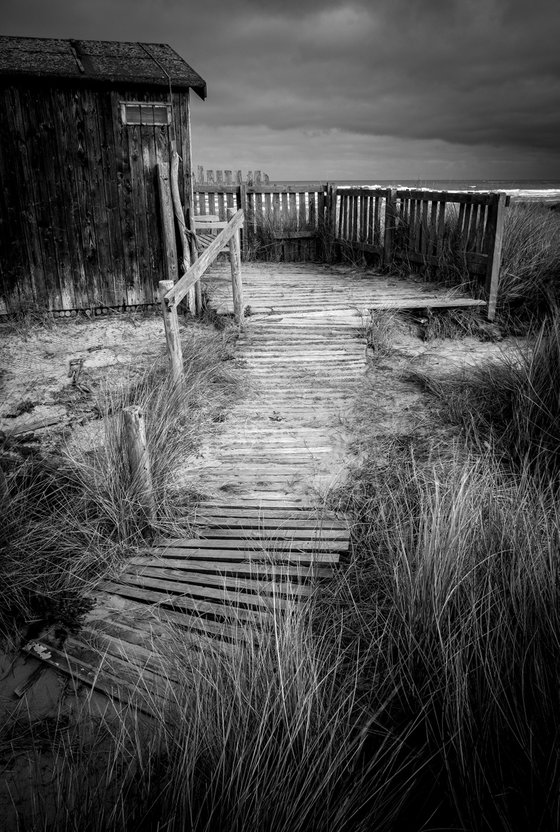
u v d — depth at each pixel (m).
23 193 7.25
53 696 2.79
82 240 7.62
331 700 2.51
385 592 3.16
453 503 3.23
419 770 2.29
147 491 3.88
